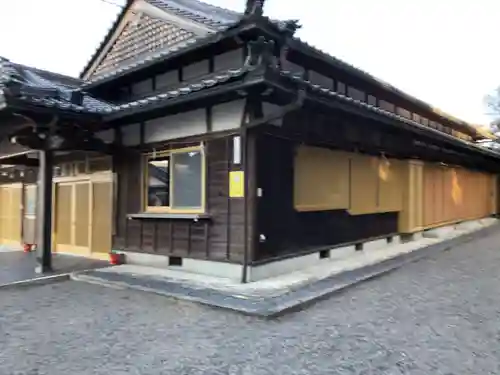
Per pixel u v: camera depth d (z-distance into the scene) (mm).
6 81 6230
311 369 3455
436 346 3900
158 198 7910
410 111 12727
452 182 14156
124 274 7266
